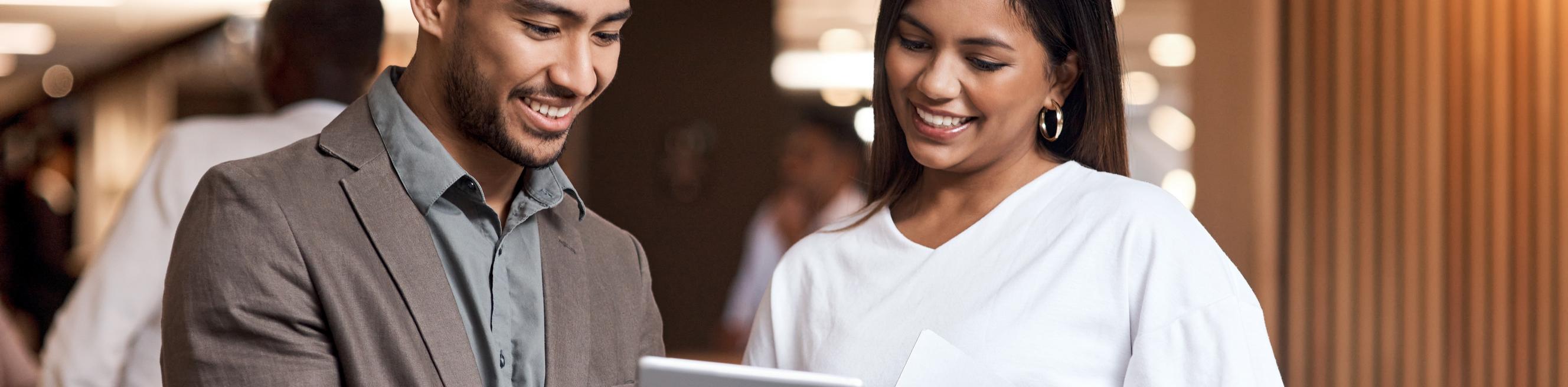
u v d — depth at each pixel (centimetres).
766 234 546
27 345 595
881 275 164
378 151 140
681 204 766
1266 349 145
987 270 155
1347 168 348
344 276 133
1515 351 338
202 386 130
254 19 821
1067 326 149
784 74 806
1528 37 336
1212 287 145
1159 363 143
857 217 174
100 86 981
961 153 155
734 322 546
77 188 1002
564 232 158
